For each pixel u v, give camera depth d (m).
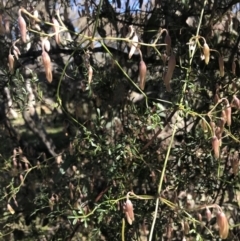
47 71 1.23
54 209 2.23
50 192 2.28
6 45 2.21
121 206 1.88
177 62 2.01
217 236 2.10
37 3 2.11
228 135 1.75
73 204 2.10
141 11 2.17
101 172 2.08
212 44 2.00
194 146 1.95
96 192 2.13
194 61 2.04
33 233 2.52
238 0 1.94
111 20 2.16
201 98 2.00
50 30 2.22
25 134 3.68
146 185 2.07
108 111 2.13
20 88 1.93
